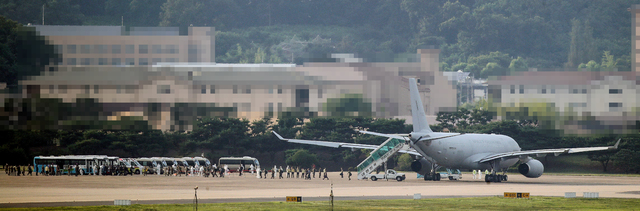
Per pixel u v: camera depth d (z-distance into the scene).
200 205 178.25
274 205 179.12
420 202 191.75
